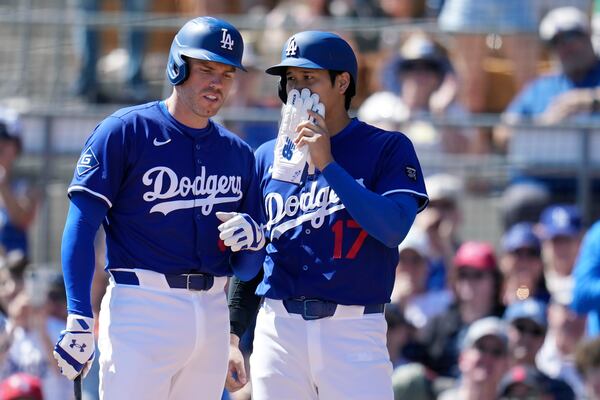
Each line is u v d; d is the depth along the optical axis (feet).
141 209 56.90
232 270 60.49
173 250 57.11
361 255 58.03
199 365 58.39
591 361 84.07
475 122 105.50
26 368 90.68
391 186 58.03
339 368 57.67
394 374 89.76
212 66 56.49
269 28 122.11
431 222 102.06
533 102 112.78
